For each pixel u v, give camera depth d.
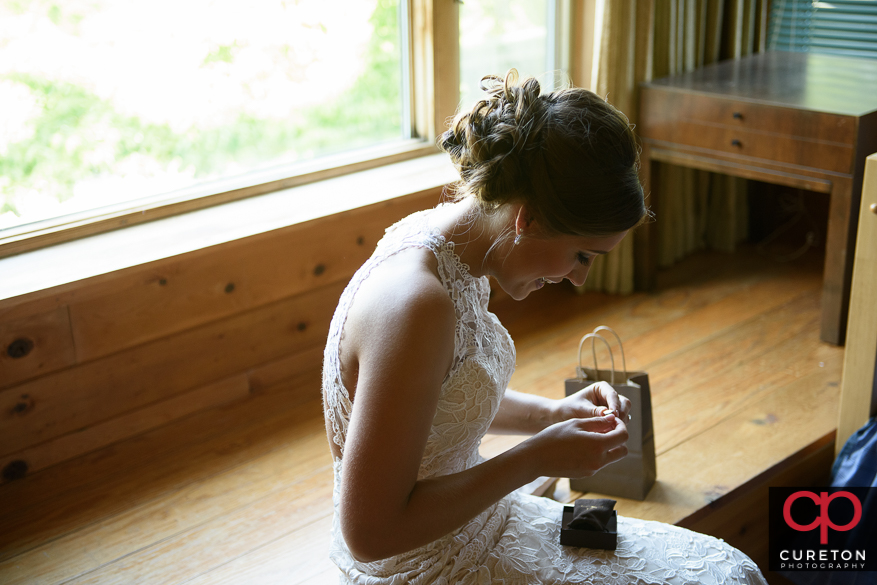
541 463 1.16
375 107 2.78
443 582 1.20
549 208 1.08
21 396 1.95
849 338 2.01
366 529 1.00
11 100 2.10
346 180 2.63
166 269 2.09
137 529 1.85
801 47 3.44
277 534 1.83
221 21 2.40
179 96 2.38
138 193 2.36
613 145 1.08
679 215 3.25
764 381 2.40
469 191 1.14
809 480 2.14
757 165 2.61
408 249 1.14
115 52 2.24
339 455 1.22
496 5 2.83
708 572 1.26
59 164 2.21
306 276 2.38
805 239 3.43
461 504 1.08
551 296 3.02
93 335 2.02
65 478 2.01
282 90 2.57
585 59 2.99
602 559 1.28
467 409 1.17
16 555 1.77
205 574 1.71
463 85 2.87
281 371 2.44
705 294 3.01
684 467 2.03
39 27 2.11
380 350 1.03
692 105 2.71
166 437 2.18
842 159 2.42
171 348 2.18
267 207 2.42
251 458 2.11
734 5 3.11
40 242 2.12
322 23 2.58
